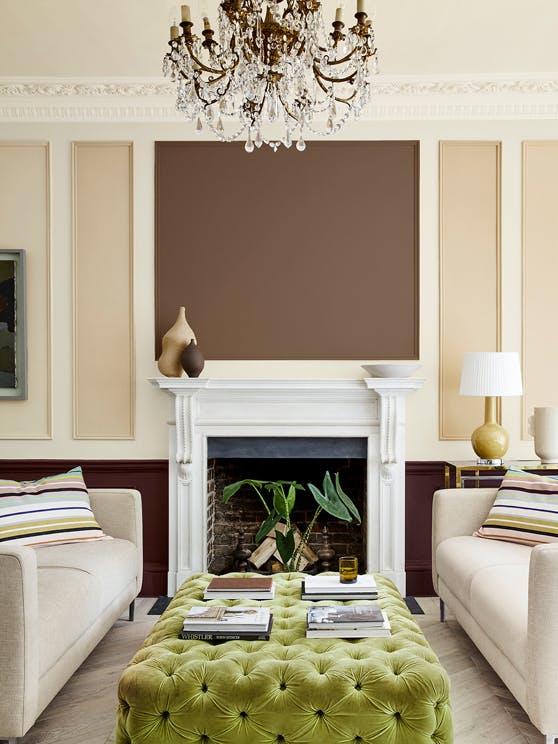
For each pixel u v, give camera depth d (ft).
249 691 6.27
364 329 13.64
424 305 13.64
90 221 13.65
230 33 7.69
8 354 13.57
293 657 6.70
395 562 13.01
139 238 13.64
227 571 14.19
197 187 13.66
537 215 13.66
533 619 6.95
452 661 9.89
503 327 13.61
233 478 14.44
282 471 14.44
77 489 11.30
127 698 6.35
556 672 6.86
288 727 6.20
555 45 11.96
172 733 6.25
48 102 13.47
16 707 6.93
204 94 8.02
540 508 10.50
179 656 6.78
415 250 13.64
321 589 8.41
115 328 13.61
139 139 13.67
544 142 13.62
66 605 8.19
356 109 7.91
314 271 13.65
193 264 13.65
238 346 13.61
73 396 13.56
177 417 13.00
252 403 13.16
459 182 13.66
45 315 13.62
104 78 13.12
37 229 13.64
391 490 13.05
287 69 7.70
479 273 13.65
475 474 13.35
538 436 12.51
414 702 6.19
